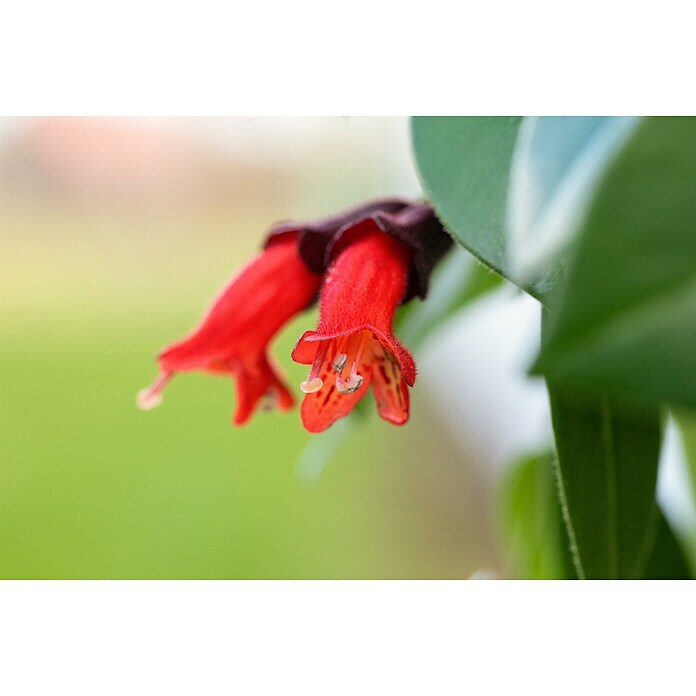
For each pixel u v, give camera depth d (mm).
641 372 250
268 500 787
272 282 329
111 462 823
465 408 691
